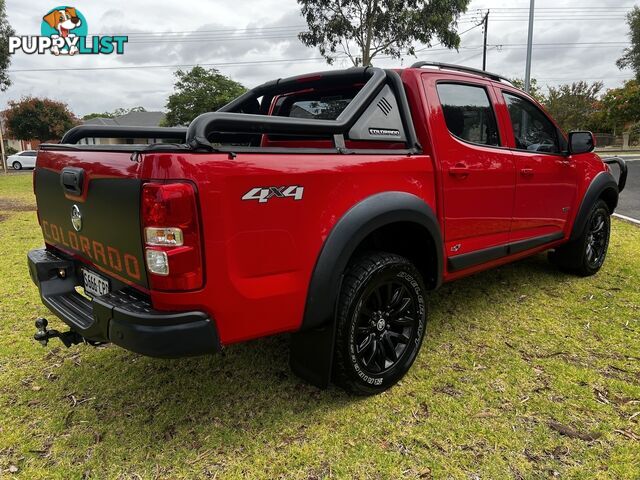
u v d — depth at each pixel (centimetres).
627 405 238
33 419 235
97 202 204
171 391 259
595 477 191
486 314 358
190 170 174
